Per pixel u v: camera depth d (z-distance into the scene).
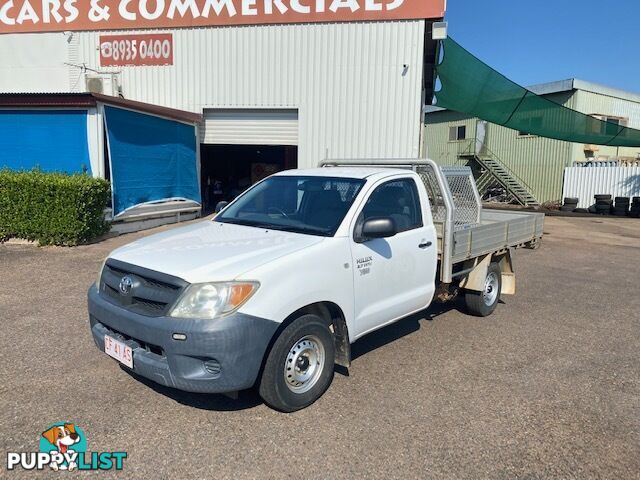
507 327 5.95
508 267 6.76
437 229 5.51
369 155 14.44
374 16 13.89
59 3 15.28
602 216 22.34
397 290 4.61
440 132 33.03
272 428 3.50
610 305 7.14
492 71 13.84
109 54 15.30
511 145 28.17
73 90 15.49
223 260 3.54
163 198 13.19
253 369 3.37
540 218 7.55
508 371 4.62
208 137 15.31
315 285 3.73
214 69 14.84
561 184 25.73
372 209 4.46
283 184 5.01
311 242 3.91
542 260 10.77
